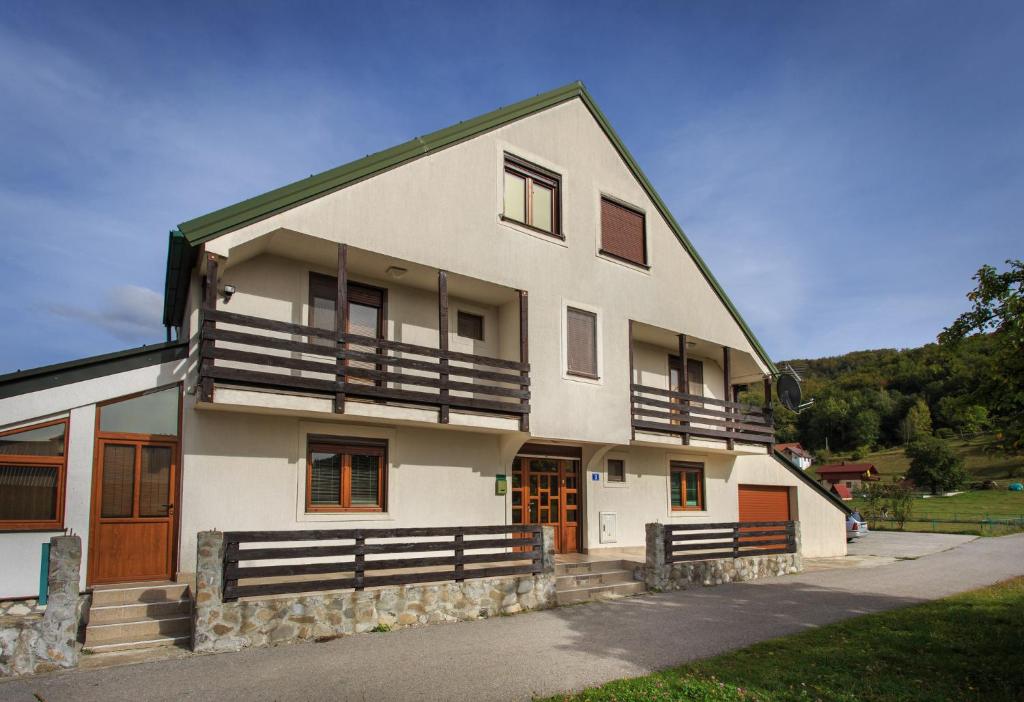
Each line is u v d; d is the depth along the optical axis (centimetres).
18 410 959
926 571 1814
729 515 2012
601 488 1670
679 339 1794
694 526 1527
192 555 1059
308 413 1136
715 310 1895
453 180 1344
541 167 1514
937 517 4219
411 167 1286
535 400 1415
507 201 1462
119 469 1041
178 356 1091
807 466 7306
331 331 1141
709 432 1789
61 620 793
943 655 879
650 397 1869
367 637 964
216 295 1056
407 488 1309
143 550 1045
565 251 1522
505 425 1344
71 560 806
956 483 5716
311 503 1212
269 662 827
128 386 1043
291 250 1208
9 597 934
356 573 1020
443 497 1352
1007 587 1490
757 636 1002
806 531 2223
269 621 916
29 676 763
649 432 1669
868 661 848
